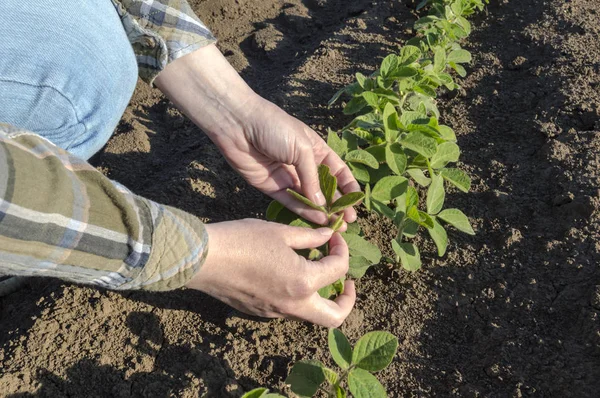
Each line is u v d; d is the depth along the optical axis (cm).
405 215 205
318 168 192
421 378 185
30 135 101
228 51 384
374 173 230
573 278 205
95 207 105
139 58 180
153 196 254
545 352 184
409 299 210
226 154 199
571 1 380
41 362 186
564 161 253
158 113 330
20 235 93
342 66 345
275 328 195
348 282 194
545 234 227
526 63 336
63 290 207
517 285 209
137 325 196
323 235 167
